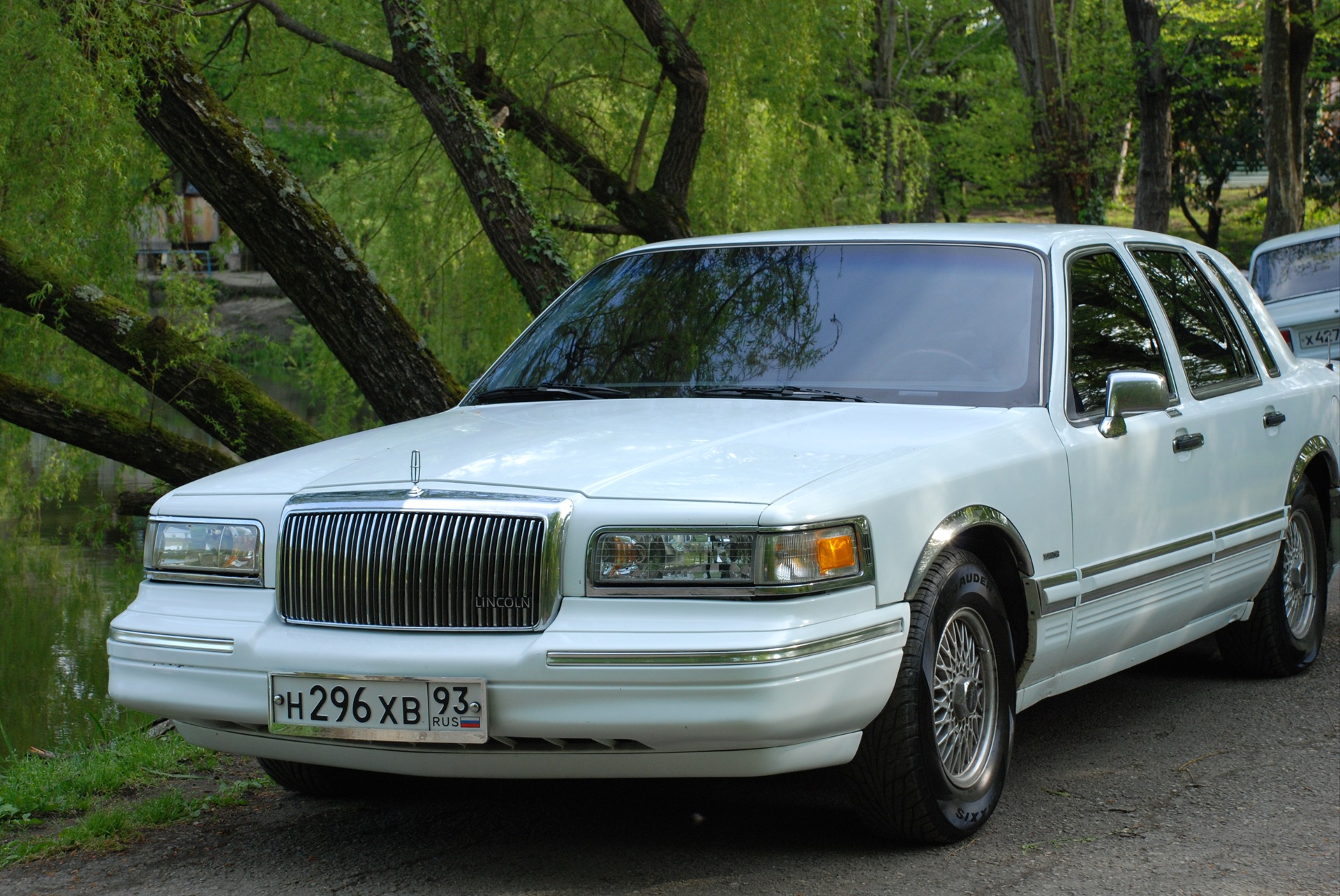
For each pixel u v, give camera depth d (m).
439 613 3.30
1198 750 4.65
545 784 4.41
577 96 14.16
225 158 8.40
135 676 3.60
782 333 4.52
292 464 3.89
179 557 3.69
